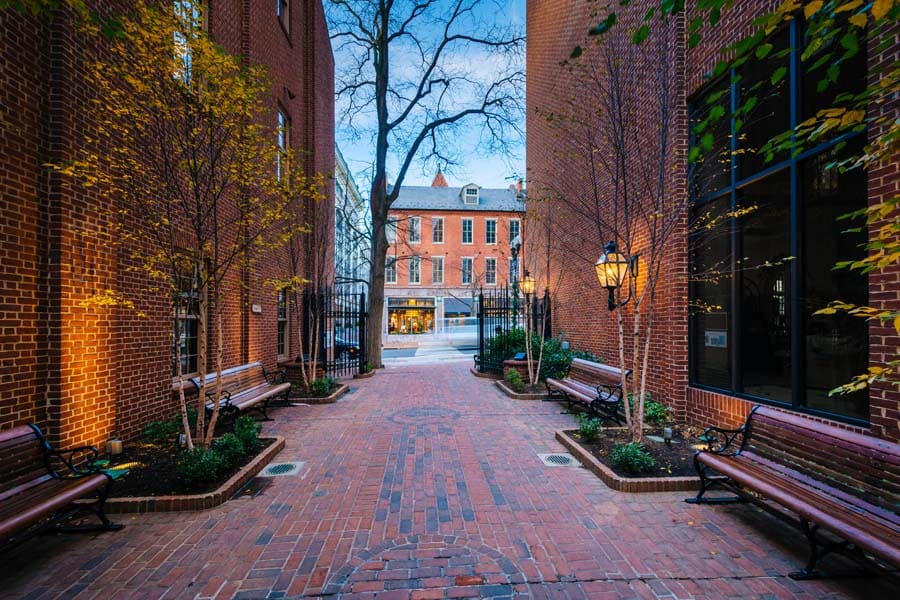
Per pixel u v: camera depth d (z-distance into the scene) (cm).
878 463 291
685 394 636
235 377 757
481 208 3459
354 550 316
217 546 323
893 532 252
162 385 613
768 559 302
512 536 335
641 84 696
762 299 518
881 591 267
